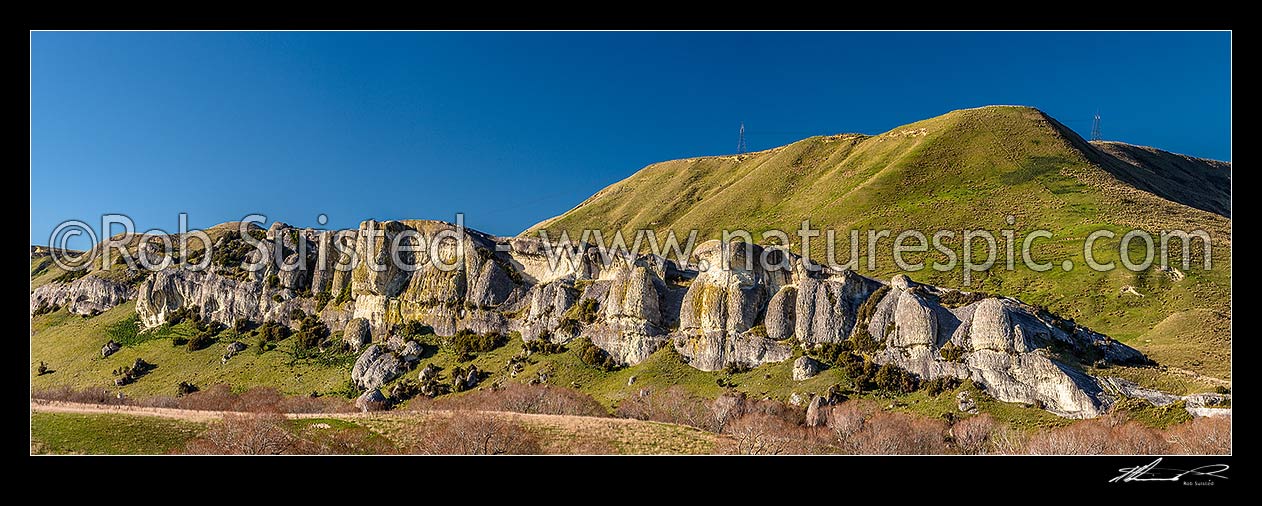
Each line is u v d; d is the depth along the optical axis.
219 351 123.94
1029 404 72.81
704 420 78.56
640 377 96.00
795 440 65.81
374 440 60.84
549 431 65.94
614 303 108.19
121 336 134.38
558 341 109.19
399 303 123.62
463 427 59.25
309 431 63.03
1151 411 66.00
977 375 77.75
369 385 106.50
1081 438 59.00
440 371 107.69
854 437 67.06
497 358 108.38
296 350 121.50
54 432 59.78
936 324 84.81
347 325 123.88
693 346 99.94
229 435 57.28
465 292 121.50
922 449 64.00
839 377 84.50
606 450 59.53
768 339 96.31
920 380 81.19
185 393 109.50
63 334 141.75
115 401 96.31
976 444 65.25
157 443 57.75
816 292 97.31
